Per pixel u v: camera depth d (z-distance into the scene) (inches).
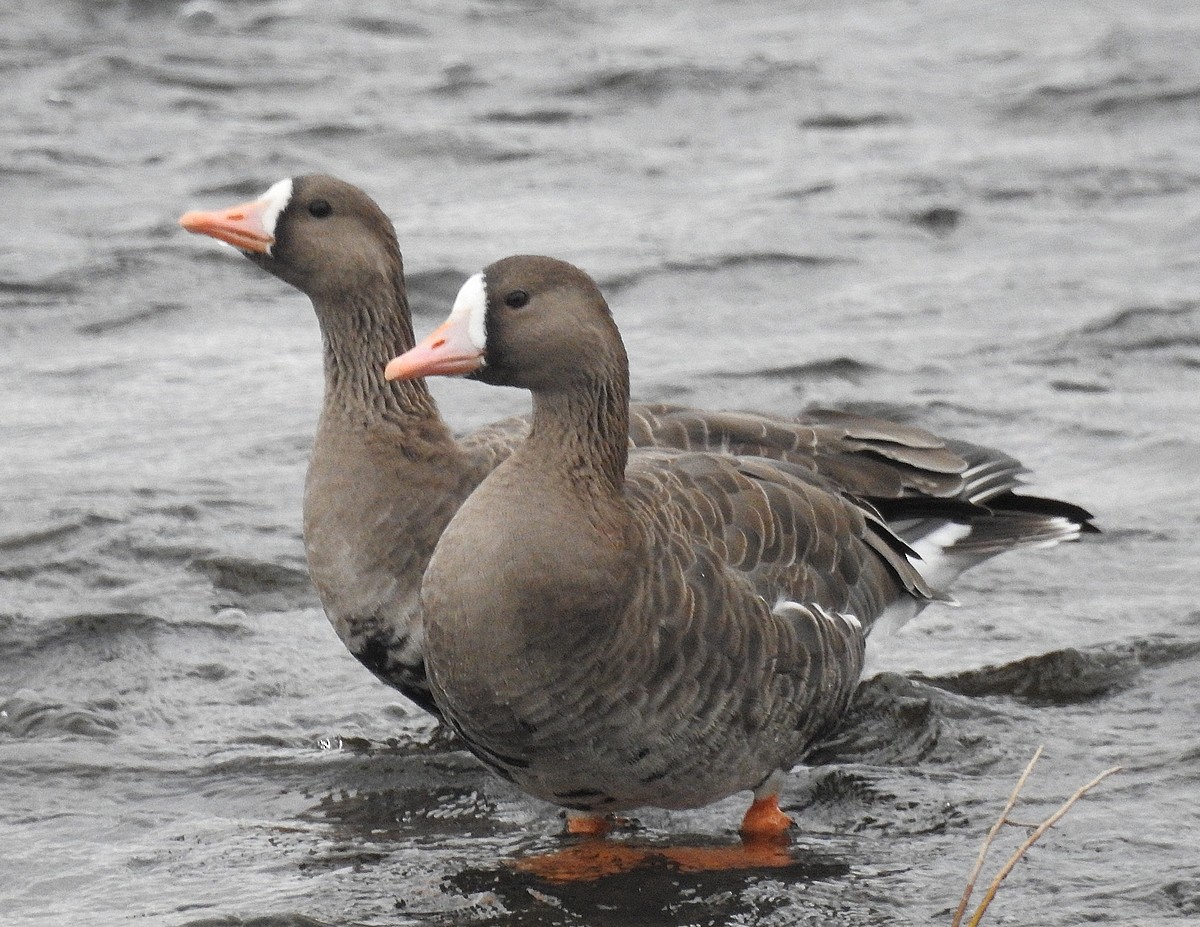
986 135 1147.9
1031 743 497.7
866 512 501.7
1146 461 698.8
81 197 1024.9
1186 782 467.2
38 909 409.7
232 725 518.9
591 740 424.8
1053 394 768.3
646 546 425.7
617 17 1457.9
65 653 557.9
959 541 546.3
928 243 965.8
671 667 422.9
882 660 553.6
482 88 1248.8
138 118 1175.6
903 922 403.2
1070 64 1270.9
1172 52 1285.7
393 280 508.4
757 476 480.4
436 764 497.4
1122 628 566.3
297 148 1111.6
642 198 1035.3
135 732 514.0
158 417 754.2
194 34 1369.3
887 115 1187.9
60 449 718.5
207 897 414.6
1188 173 1060.5
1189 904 403.9
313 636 578.2
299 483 687.1
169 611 583.8
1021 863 427.8
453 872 429.7
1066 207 1015.6
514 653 414.6
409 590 490.9
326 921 402.0
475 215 1002.1
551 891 419.8
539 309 428.8
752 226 976.9
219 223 510.0
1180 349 816.9
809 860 438.0
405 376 433.1
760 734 443.2
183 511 655.8
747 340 834.8
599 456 428.5
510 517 417.7
